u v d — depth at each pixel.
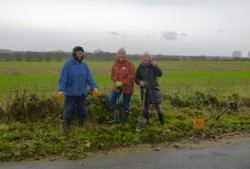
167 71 53.56
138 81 9.78
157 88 9.87
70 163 7.03
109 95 10.62
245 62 81.81
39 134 8.53
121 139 8.51
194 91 13.77
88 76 9.26
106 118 10.05
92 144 8.03
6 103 9.80
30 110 9.79
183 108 11.97
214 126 10.19
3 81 31.06
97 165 6.95
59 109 10.02
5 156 7.19
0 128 8.88
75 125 9.52
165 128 9.53
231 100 12.75
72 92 8.91
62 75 8.89
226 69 59.44
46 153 7.48
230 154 7.86
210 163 7.21
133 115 10.47
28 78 35.84
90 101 10.25
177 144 8.56
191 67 63.78
